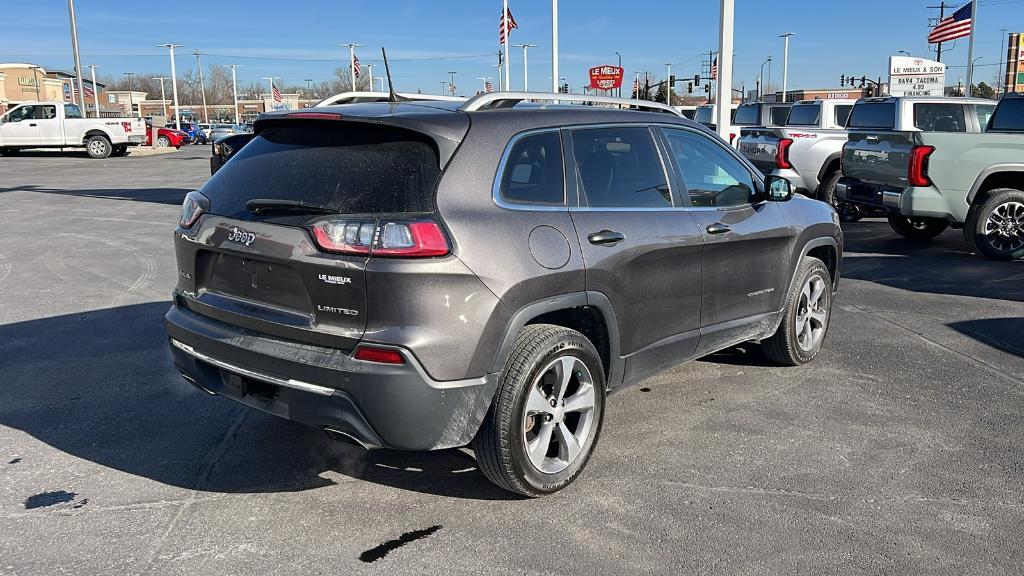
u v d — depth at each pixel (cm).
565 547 328
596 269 371
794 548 327
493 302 329
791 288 534
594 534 338
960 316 705
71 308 726
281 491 377
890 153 1008
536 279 343
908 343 621
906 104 1198
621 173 409
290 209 335
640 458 414
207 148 5234
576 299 364
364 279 312
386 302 313
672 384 529
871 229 1259
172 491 376
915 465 405
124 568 311
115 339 627
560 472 370
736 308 482
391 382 313
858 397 502
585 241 371
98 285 825
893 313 717
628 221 396
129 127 3391
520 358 343
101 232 1197
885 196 1014
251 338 343
